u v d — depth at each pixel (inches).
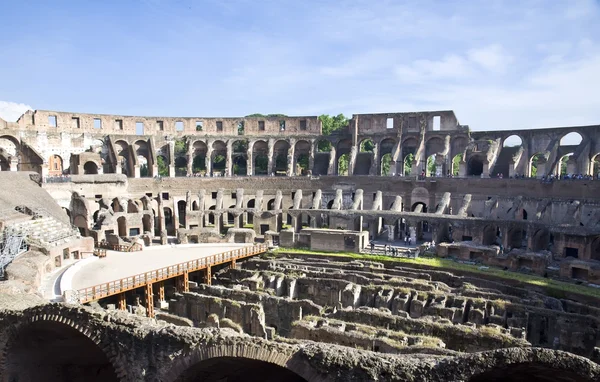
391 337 1031.6
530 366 577.9
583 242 1729.8
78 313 786.8
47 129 2659.9
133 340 750.5
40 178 2287.2
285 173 3272.6
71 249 1824.6
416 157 2719.0
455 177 2506.2
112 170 2849.4
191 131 3078.2
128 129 2955.2
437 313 1295.5
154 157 2915.8
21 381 860.0
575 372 551.5
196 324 1450.5
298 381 810.8
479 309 1280.8
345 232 2070.6
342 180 2775.6
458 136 2726.4
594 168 2827.3
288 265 1829.5
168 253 1988.2
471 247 1865.2
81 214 2272.4
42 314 799.1
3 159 2385.6
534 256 1694.1
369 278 1577.3
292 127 3137.3
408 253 1979.6
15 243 1499.8
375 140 2962.6
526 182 2294.5
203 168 3570.4
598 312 1304.1
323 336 1058.1
